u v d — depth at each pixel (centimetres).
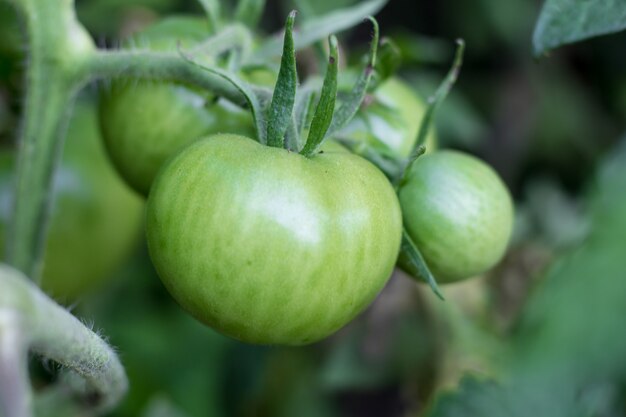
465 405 47
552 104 72
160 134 38
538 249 56
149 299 60
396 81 41
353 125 37
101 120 40
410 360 55
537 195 63
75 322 28
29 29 38
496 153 71
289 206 32
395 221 34
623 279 47
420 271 36
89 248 50
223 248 32
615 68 73
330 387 55
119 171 40
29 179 39
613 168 50
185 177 32
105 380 35
